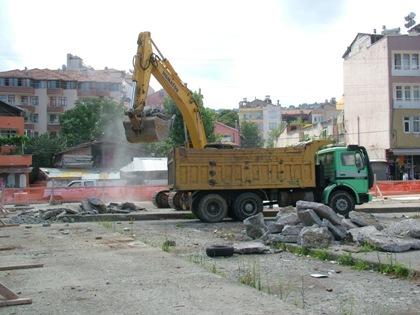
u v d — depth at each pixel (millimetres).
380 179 42906
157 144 55375
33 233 14391
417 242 9711
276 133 92188
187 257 9609
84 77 74312
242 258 9570
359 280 7434
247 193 18531
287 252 10312
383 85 44250
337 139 54031
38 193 30484
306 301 6180
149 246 10961
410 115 43406
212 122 49562
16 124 51625
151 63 18125
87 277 7473
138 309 5562
